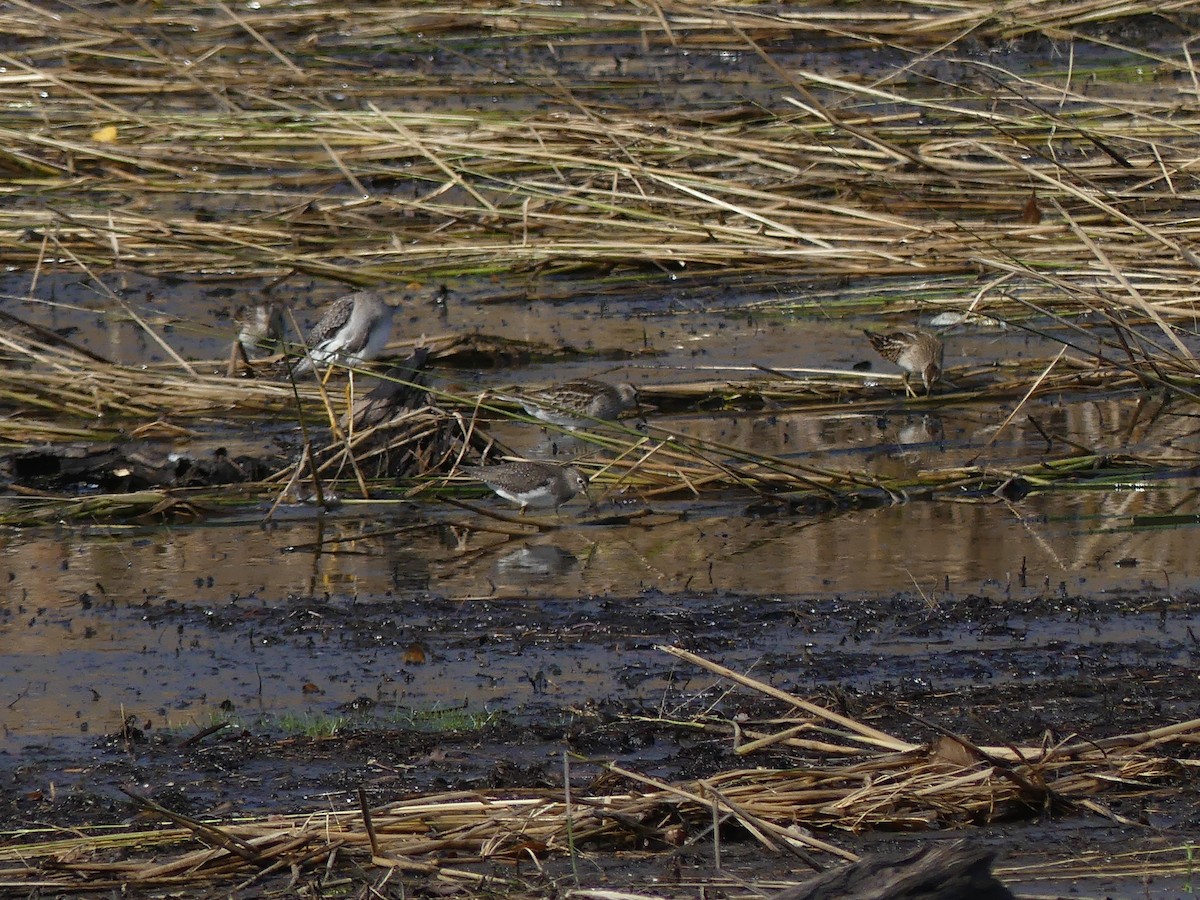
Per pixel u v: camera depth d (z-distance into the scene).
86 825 13.70
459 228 38.44
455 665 17.58
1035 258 32.19
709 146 38.94
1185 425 26.91
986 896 10.91
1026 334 31.80
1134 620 18.48
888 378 28.81
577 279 36.66
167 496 24.17
